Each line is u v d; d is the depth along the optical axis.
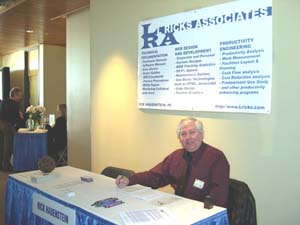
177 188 2.38
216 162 2.23
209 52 2.70
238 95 2.53
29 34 6.28
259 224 2.46
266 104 2.38
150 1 3.17
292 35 2.25
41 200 2.24
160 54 3.08
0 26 5.55
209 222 1.75
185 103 2.90
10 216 2.60
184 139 2.29
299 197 2.24
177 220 1.71
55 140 5.79
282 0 2.29
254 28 2.43
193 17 2.80
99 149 3.86
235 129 2.57
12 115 6.26
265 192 2.42
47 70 7.52
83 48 4.82
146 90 3.23
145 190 2.26
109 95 3.69
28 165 5.88
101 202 1.98
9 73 8.73
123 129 3.52
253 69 2.44
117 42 3.55
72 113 5.15
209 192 2.18
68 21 5.09
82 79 4.88
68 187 2.33
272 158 2.37
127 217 1.75
